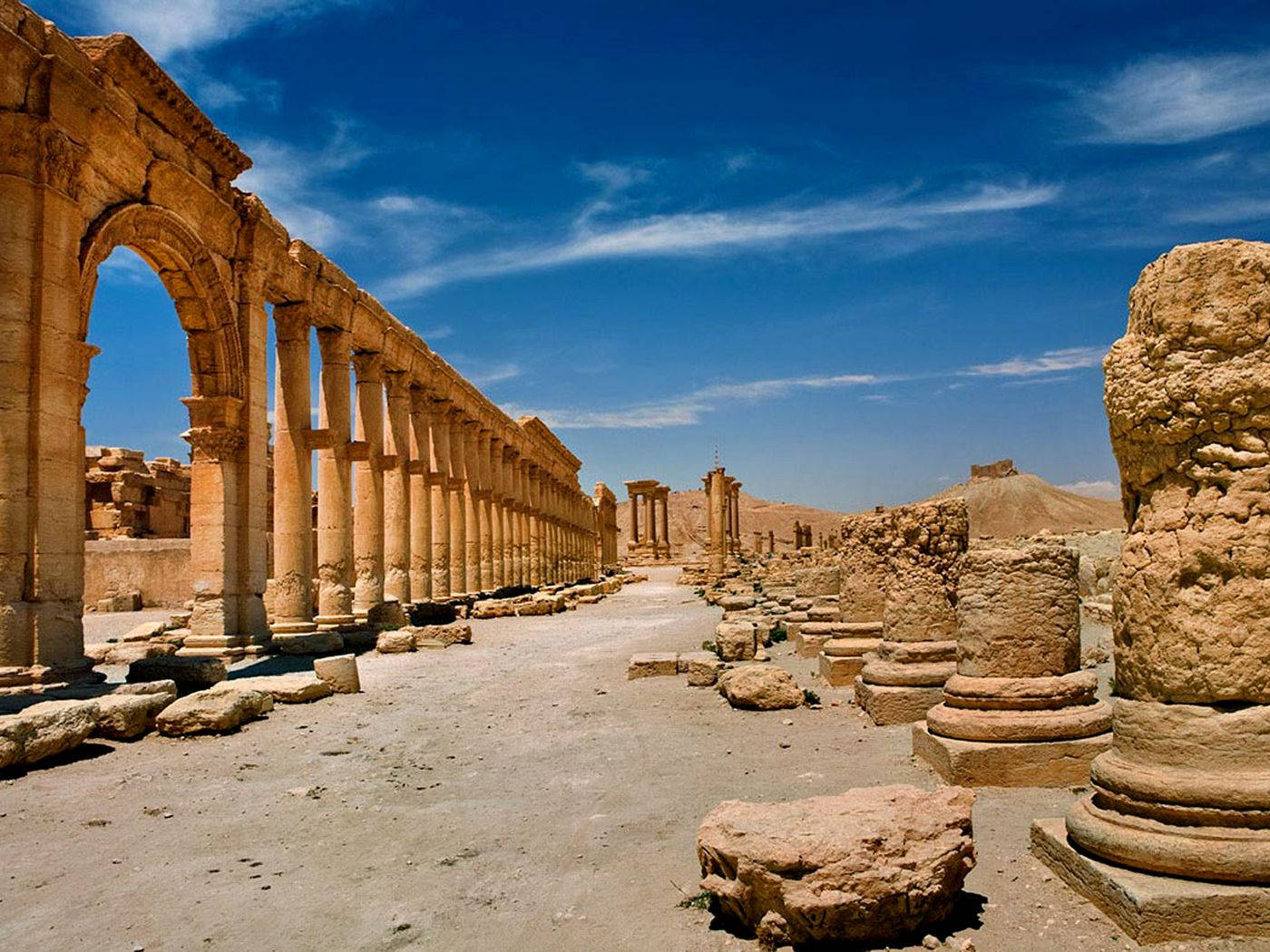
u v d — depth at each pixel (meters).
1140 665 6.05
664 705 13.83
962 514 12.40
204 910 6.38
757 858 5.54
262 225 20.94
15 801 9.07
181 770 10.32
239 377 20.22
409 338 32.22
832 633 15.48
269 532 38.97
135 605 35.56
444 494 37.03
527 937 5.84
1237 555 5.71
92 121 15.29
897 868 5.45
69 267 14.85
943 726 9.12
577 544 79.38
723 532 51.59
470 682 16.78
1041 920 5.67
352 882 6.88
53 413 14.40
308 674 15.27
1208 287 5.80
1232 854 5.36
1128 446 6.31
